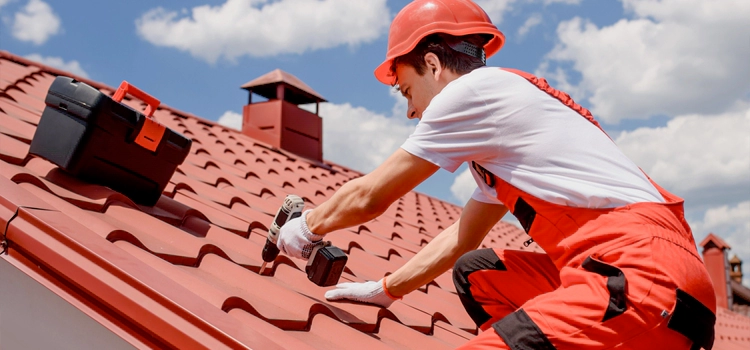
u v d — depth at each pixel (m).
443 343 2.74
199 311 1.73
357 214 1.94
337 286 2.72
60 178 2.67
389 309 2.98
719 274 16.06
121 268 1.82
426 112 1.81
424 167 1.81
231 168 5.42
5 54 6.39
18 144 3.02
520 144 1.72
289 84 8.40
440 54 1.99
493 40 2.19
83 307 1.88
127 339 1.78
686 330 1.48
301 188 6.15
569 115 1.77
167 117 6.94
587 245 1.64
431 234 6.81
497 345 1.61
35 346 2.01
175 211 3.06
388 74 2.27
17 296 2.08
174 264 2.29
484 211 2.36
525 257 2.28
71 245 1.92
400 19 2.07
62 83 2.66
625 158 1.80
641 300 1.48
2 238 2.05
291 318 2.19
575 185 1.67
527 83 1.78
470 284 2.33
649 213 1.61
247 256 2.78
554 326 1.54
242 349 1.61
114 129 2.64
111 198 2.61
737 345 7.38
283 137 8.24
